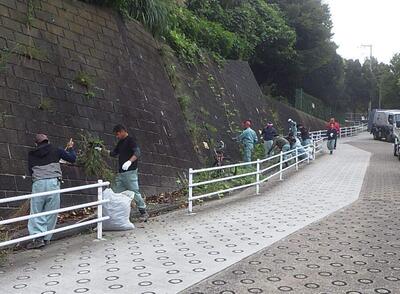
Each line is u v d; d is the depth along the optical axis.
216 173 14.23
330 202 10.69
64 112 9.61
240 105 22.78
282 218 8.80
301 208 9.92
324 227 7.91
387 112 38.56
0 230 6.93
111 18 12.73
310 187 13.33
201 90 18.55
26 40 9.38
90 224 7.59
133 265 5.73
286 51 35.06
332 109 53.06
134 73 12.81
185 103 15.52
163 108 13.81
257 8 33.47
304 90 46.94
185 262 5.85
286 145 18.34
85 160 9.55
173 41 17.58
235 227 8.02
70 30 10.86
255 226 8.07
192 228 7.98
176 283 5.03
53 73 9.76
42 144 6.93
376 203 10.49
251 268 5.59
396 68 58.34
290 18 37.91
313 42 38.88
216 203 10.80
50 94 9.45
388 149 28.84
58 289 4.86
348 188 13.05
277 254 6.20
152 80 13.84
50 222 6.82
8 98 8.44
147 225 8.27
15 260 6.01
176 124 14.33
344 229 7.75
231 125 19.95
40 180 6.72
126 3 13.72
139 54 13.66
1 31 8.86
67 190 6.77
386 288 4.89
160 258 6.05
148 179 11.36
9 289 4.89
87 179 9.45
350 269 5.55
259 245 6.69
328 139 25.14
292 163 18.64
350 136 46.81
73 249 6.57
